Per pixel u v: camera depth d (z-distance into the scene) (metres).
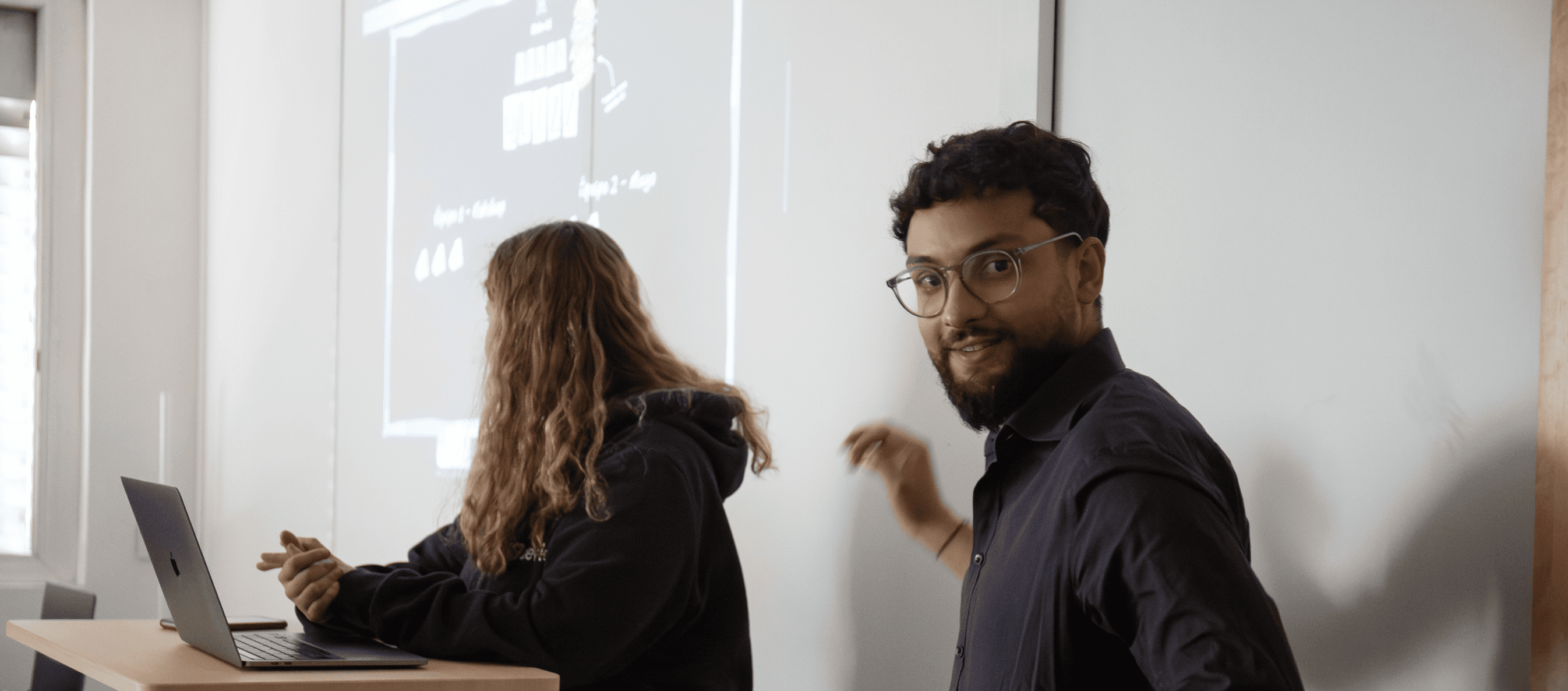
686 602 1.47
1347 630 1.22
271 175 4.05
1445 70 1.16
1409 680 1.16
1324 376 1.25
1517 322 1.09
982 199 1.00
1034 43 1.58
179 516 1.34
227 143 4.43
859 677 1.81
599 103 2.49
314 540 1.61
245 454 4.15
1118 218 1.50
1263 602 0.78
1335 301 1.24
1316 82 1.27
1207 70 1.39
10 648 4.15
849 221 1.86
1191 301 1.40
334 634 1.57
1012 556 0.96
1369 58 1.22
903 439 1.74
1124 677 0.87
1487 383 1.11
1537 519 1.04
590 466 1.46
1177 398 1.42
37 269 4.36
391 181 3.29
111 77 4.45
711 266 2.16
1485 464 1.10
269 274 4.02
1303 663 1.27
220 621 1.29
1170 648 0.77
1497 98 1.12
